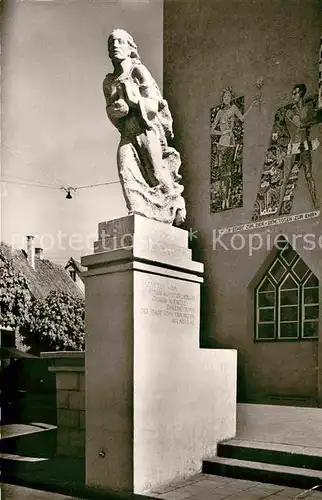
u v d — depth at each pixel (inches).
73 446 261.4
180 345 225.1
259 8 450.6
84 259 219.5
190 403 228.4
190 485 209.9
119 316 207.2
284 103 429.4
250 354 440.8
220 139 467.5
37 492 212.2
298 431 266.8
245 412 339.9
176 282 225.3
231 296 454.0
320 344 388.2
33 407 346.3
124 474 200.2
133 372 200.7
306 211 410.3
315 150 409.1
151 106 231.3
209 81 477.4
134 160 230.4
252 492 200.4
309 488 202.1
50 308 392.5
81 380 263.6
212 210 470.0
